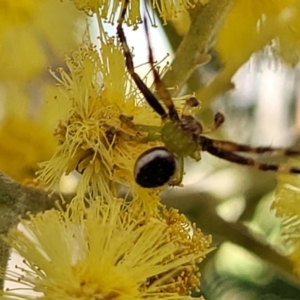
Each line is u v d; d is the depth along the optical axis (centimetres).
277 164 5
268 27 5
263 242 5
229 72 5
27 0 5
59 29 5
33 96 5
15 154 5
